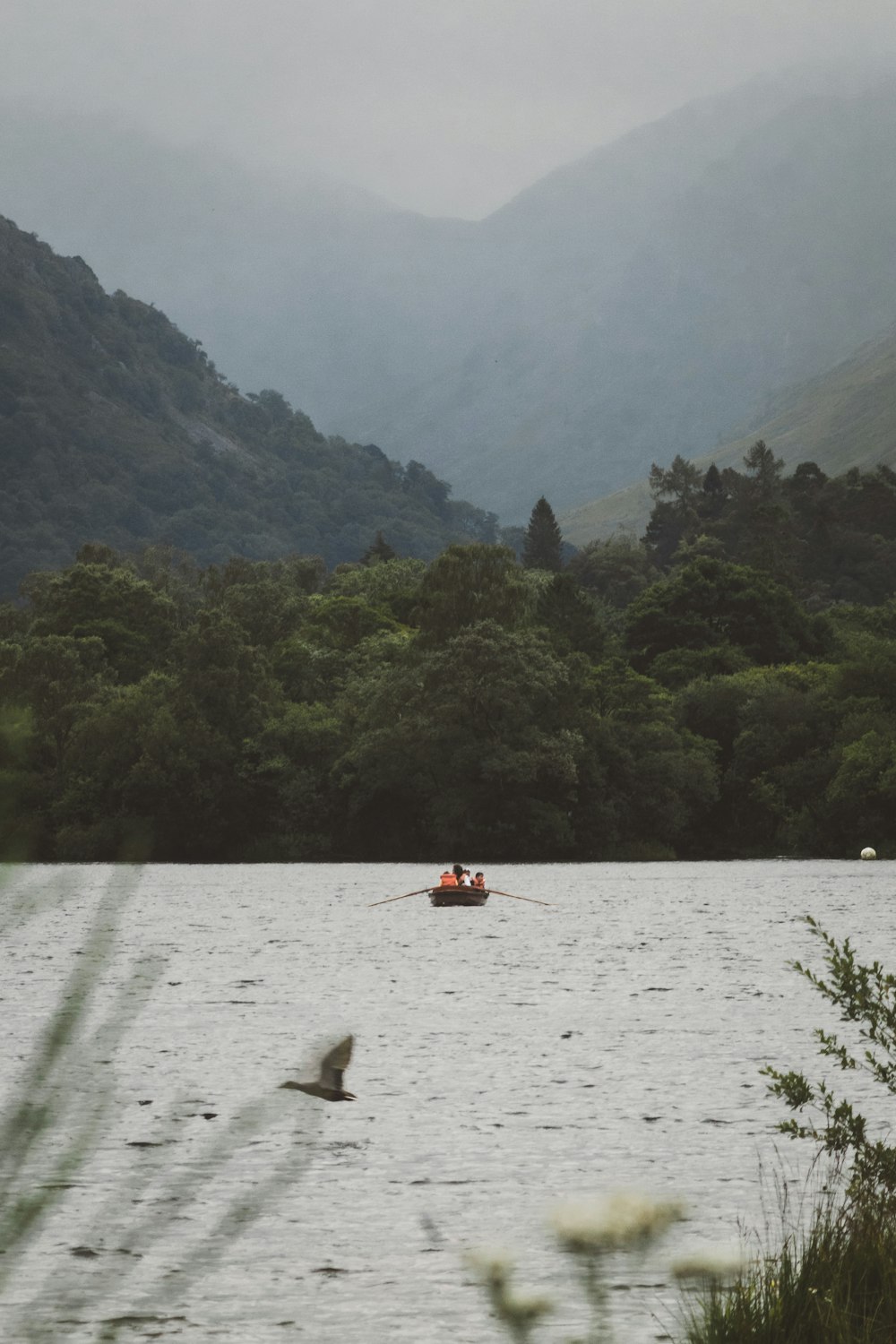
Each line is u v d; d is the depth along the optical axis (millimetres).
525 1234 15938
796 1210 16438
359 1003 35469
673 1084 24750
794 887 78812
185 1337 12375
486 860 105438
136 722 101000
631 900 70938
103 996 35594
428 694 100875
